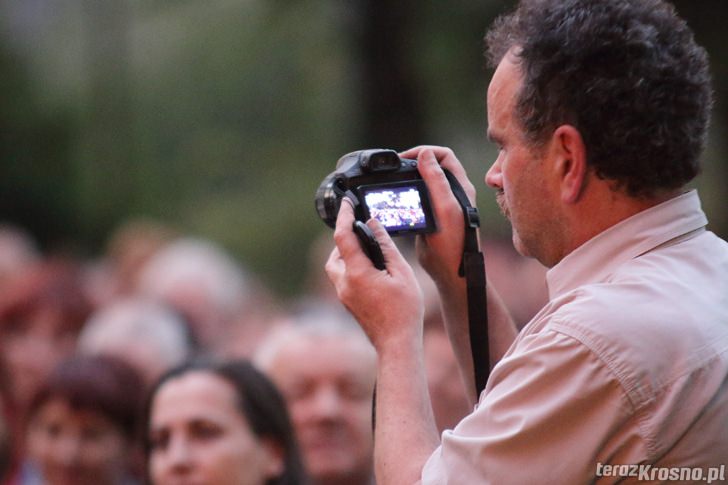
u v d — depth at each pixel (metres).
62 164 50.72
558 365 6.81
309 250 53.91
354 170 8.14
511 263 19.91
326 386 13.01
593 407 6.75
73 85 52.78
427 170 8.28
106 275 30.02
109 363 13.73
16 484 15.06
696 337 6.79
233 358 11.67
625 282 6.99
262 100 53.91
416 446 7.23
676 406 6.70
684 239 7.23
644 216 7.20
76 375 13.50
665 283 6.95
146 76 53.44
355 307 7.71
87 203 50.38
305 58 49.50
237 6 52.75
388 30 32.75
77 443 13.41
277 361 13.16
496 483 6.83
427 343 13.48
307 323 13.50
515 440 6.82
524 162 7.34
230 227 53.88
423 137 33.03
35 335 18.34
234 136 54.66
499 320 8.62
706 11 29.67
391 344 7.55
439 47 32.91
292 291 53.38
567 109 7.16
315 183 54.03
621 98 7.04
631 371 6.70
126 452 13.57
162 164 53.81
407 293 7.65
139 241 29.08
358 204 8.03
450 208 8.25
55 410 13.41
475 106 33.97
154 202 52.41
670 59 7.10
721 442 6.79
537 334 7.03
